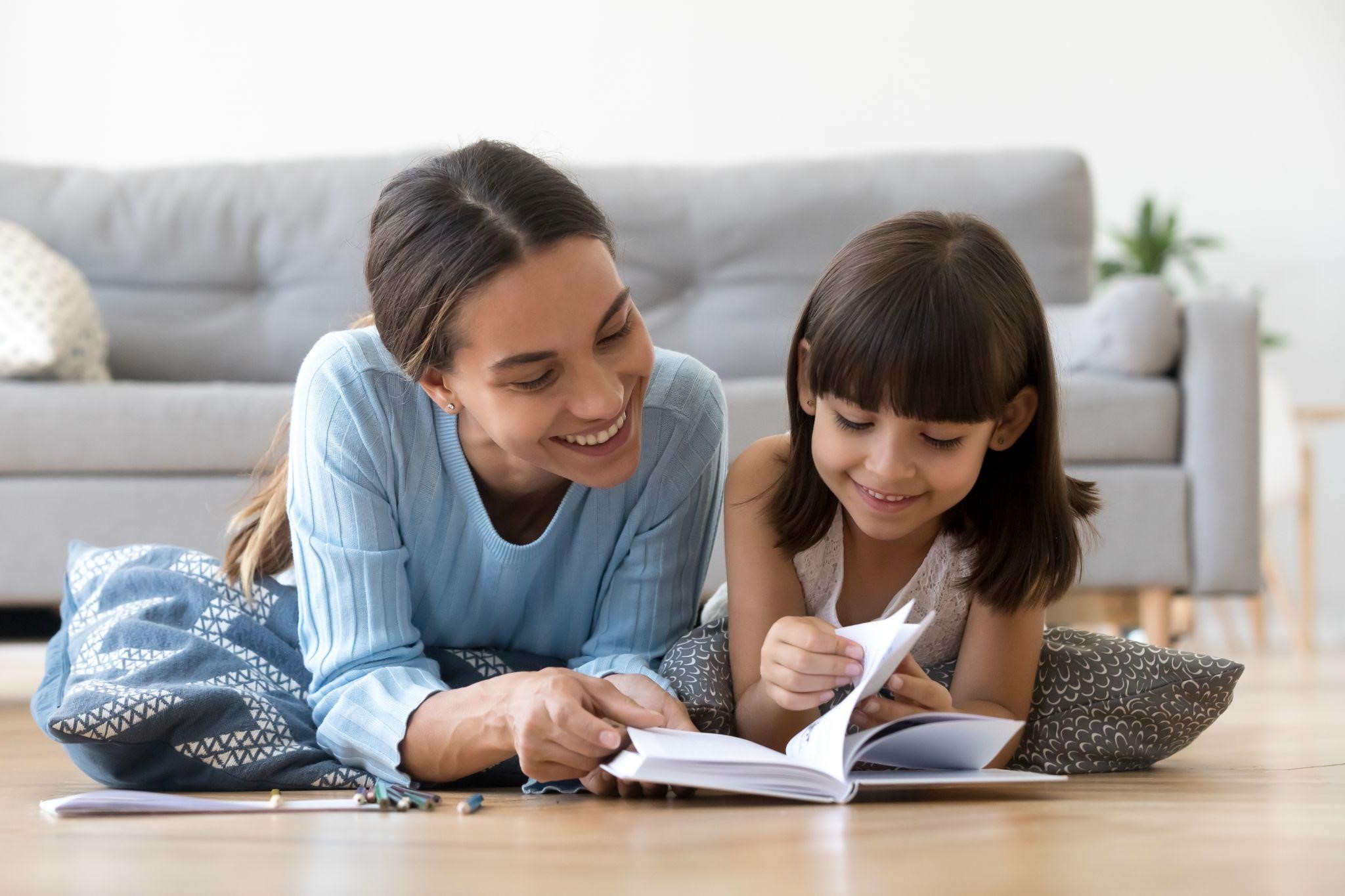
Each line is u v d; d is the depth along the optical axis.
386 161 3.08
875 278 1.07
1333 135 5.21
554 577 1.36
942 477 1.09
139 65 4.99
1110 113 5.22
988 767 1.20
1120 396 2.49
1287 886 0.63
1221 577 2.49
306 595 1.27
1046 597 1.21
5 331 2.53
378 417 1.25
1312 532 5.17
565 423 1.06
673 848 0.76
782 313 2.97
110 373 2.97
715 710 1.21
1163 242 5.01
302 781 1.17
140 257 3.01
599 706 1.04
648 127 5.14
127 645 1.34
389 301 1.11
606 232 1.09
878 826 0.83
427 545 1.31
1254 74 5.21
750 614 1.27
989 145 5.18
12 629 2.65
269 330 3.02
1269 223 5.24
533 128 5.10
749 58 5.14
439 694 1.14
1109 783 1.12
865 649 1.01
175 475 2.42
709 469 1.34
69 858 0.76
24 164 3.10
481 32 5.08
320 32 5.04
